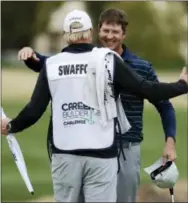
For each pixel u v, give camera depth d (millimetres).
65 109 9992
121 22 11734
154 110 40594
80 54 10047
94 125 9906
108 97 9938
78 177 10016
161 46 69625
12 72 60750
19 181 21125
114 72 9945
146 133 32625
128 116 11492
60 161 10031
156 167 10945
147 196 17234
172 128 11289
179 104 37312
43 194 18938
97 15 68875
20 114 10250
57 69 10047
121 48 11930
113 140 9930
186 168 23656
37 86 10211
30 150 28188
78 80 9945
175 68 68312
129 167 11641
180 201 17219
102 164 9922
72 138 9930
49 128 10195
